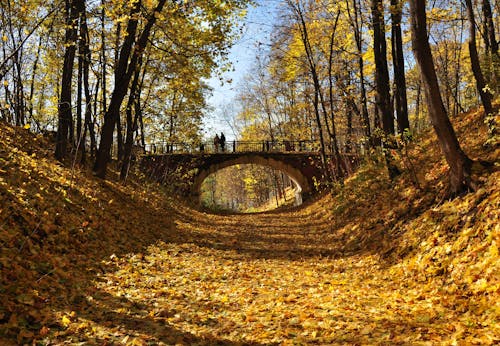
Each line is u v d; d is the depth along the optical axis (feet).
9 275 16.03
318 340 13.78
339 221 47.57
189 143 89.56
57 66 55.01
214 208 108.37
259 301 19.61
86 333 13.66
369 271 25.25
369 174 43.73
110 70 53.98
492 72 40.63
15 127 46.68
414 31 24.66
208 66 49.44
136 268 24.81
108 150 45.55
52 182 32.24
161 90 71.26
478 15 58.95
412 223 27.68
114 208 37.81
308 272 26.53
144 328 14.97
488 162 24.63
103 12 44.04
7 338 12.18
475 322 13.53
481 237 19.24
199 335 14.76
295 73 72.59
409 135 33.27
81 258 22.89
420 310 15.93
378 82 43.60
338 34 67.92
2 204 21.74
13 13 35.55
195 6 46.11
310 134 109.60
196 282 23.44
